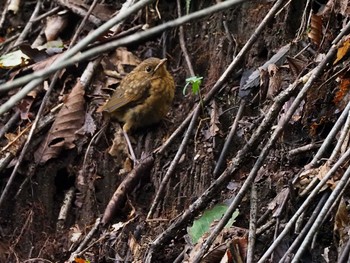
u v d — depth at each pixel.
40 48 6.75
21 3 7.43
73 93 6.20
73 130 6.07
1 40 7.25
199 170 5.44
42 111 6.00
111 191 5.79
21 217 5.83
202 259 4.52
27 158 6.00
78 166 5.97
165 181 5.39
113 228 5.44
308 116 5.24
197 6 6.64
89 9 6.63
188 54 6.39
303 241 4.07
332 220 4.60
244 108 5.71
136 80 5.87
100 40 6.51
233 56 6.11
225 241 4.72
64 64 2.69
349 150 4.25
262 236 4.71
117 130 6.01
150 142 5.92
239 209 5.01
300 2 6.01
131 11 2.96
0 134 6.21
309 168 4.72
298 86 5.11
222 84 5.65
